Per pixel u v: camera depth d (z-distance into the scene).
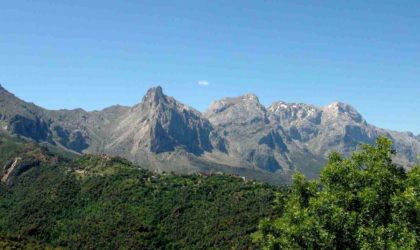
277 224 45.53
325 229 39.75
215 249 153.50
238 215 174.12
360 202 40.53
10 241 149.12
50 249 154.12
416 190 39.28
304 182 46.47
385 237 37.78
